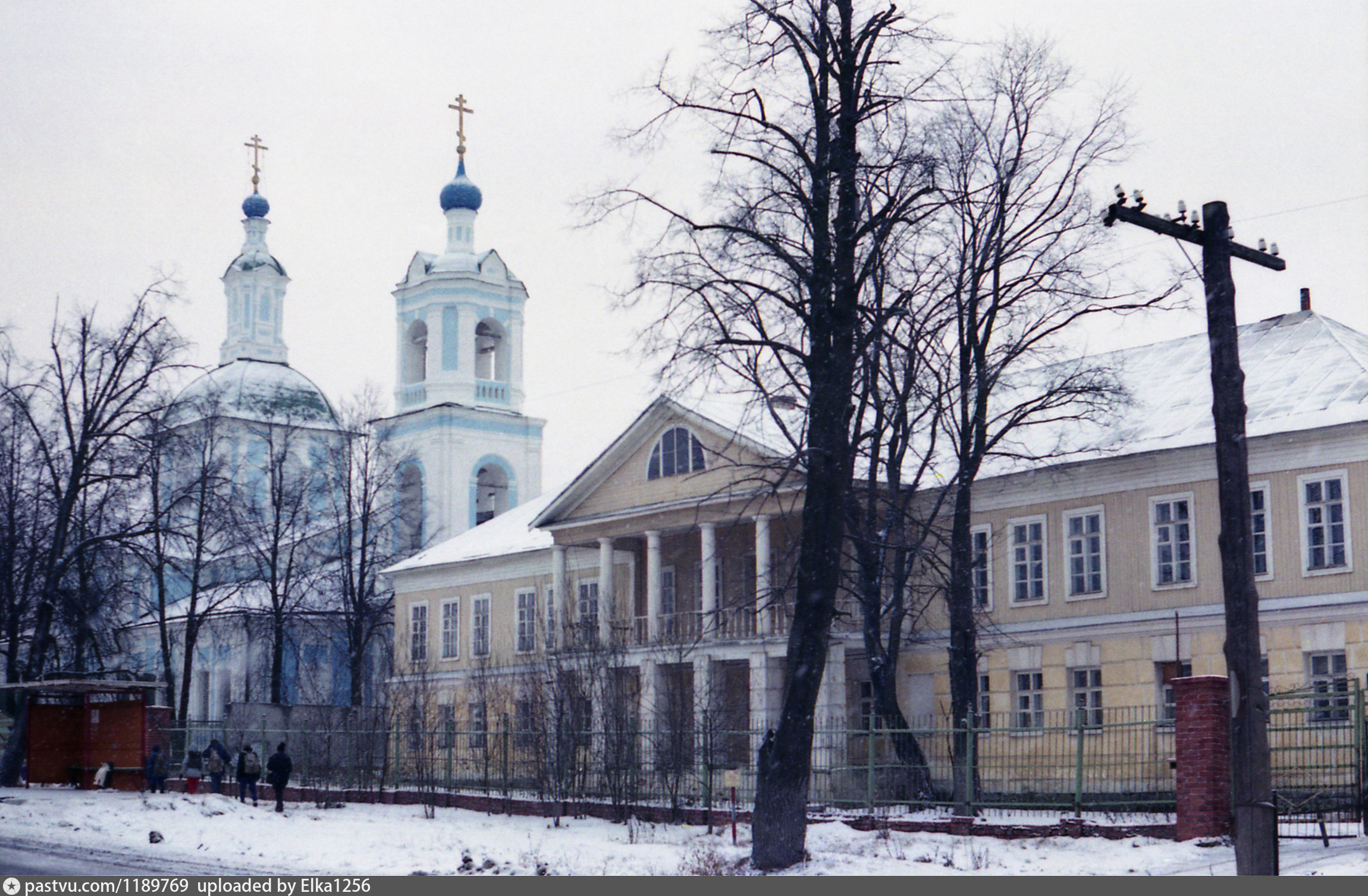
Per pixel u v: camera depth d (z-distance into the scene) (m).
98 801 35.47
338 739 44.78
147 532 45.56
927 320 31.41
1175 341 41.00
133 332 45.03
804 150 23.86
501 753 43.72
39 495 44.88
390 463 64.06
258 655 71.44
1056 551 38.16
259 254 91.62
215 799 35.19
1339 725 24.64
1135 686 36.00
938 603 40.31
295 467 78.75
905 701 40.91
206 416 57.19
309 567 62.41
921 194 24.03
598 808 34.25
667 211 24.59
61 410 44.72
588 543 48.38
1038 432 39.84
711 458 43.66
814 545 23.84
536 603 53.94
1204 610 34.84
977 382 33.66
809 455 24.05
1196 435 35.59
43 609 43.78
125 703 41.91
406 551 67.75
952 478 34.62
